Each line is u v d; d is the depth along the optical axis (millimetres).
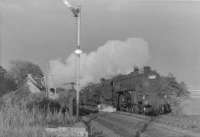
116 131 15836
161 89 26688
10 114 16859
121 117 22078
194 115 22828
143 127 16828
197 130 15211
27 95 23031
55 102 22406
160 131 15258
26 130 14023
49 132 14141
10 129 14266
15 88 24312
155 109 25234
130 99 27953
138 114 24688
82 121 19406
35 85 25750
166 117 21812
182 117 21188
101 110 28203
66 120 18562
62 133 14266
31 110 19312
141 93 27344
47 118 18156
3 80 24328
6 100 20484
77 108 20750
